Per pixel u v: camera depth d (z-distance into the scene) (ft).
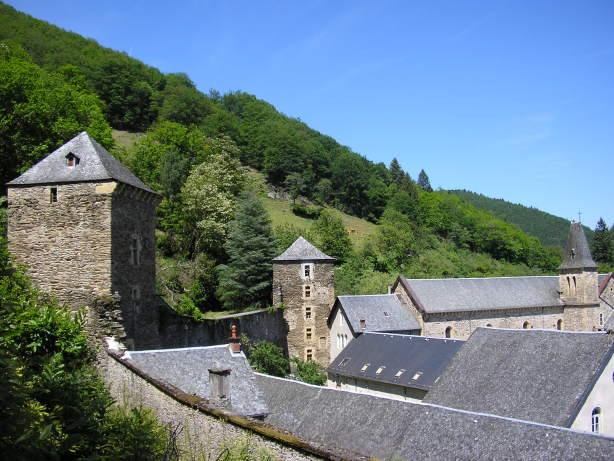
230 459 45.14
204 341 121.60
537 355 99.81
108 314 84.94
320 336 174.81
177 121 377.09
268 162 395.75
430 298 188.55
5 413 32.99
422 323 181.88
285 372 148.15
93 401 51.65
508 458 56.29
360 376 145.89
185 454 53.31
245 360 80.43
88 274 89.35
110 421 51.34
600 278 231.71
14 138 137.59
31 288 88.79
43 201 91.76
